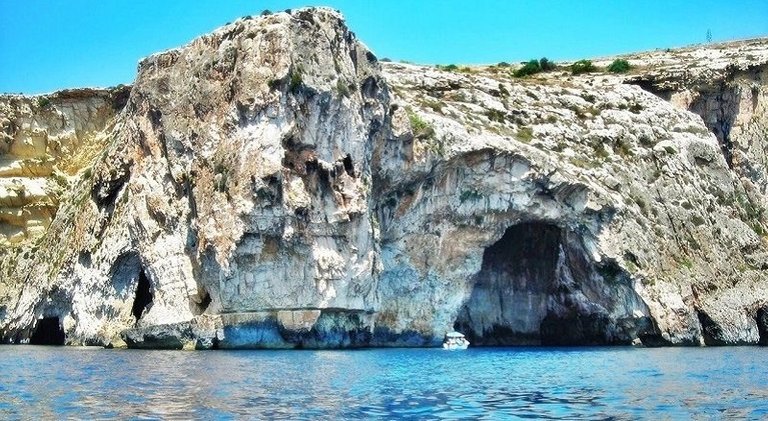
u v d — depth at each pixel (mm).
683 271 84250
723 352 70125
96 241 82312
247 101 69812
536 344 87938
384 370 50469
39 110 106375
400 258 78938
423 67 101125
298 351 66188
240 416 32031
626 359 61875
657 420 32062
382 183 77188
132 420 30828
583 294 84312
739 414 33500
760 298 86562
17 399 36156
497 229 81500
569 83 105500
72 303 84062
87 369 50125
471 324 88062
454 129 79500
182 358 58344
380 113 75375
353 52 75562
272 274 68438
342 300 70438
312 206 69438
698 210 90812
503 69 123062
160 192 76312
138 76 81125
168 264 74438
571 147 90250
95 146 107125
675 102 108062
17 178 103062
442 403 36219
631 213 84188
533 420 31969
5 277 94562
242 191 68125
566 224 81812
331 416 32500
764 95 110688
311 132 70062
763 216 103562
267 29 71000
